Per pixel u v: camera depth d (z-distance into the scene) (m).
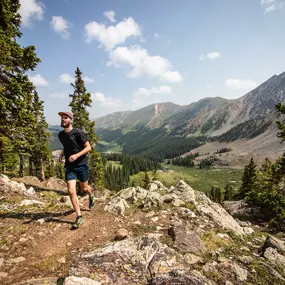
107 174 121.69
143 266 4.13
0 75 12.31
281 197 17.27
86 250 4.65
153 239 4.92
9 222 6.06
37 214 6.78
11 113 12.74
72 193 5.72
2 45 11.14
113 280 3.78
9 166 40.53
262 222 16.41
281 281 4.47
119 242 4.61
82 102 28.08
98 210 7.41
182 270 3.93
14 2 13.27
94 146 30.77
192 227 6.45
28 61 13.05
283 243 6.23
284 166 19.52
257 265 4.84
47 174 51.75
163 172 185.62
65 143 5.70
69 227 5.77
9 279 3.62
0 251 4.50
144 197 9.34
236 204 23.50
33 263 4.13
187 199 8.81
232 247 5.65
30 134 14.29
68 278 3.44
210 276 4.12
